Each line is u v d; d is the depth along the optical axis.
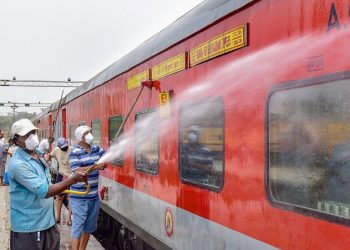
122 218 7.23
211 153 4.11
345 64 2.50
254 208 3.38
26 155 4.28
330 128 2.63
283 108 3.05
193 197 4.49
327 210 2.65
